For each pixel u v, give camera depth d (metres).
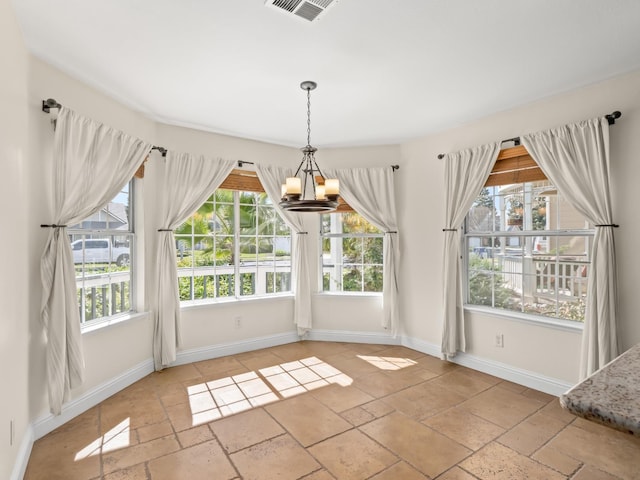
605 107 2.79
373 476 2.03
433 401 2.95
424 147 4.18
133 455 2.22
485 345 3.57
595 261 2.74
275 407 2.85
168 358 3.55
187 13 1.96
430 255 4.11
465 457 2.20
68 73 2.61
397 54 2.40
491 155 3.45
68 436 2.41
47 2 1.87
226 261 4.24
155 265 3.59
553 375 3.07
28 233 2.31
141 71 2.61
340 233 4.70
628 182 2.67
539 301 3.29
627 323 2.67
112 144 2.93
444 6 1.91
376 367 3.71
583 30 2.13
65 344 2.46
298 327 4.52
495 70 2.62
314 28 2.10
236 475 2.04
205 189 3.87
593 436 2.43
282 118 3.58
